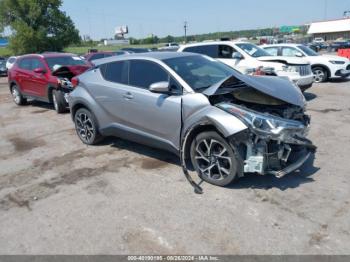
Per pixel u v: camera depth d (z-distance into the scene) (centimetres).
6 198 404
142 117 457
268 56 930
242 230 306
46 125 762
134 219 337
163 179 423
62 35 5347
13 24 4966
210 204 354
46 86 887
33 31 4981
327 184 382
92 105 537
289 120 351
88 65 941
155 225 324
